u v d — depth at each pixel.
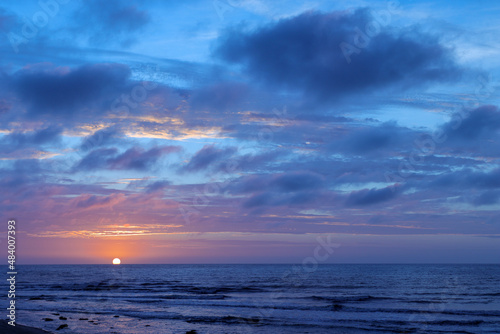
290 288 71.88
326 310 40.94
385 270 167.75
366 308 42.72
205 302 48.34
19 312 38.47
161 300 50.69
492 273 133.25
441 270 165.12
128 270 186.25
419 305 45.78
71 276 123.44
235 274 136.25
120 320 33.38
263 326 31.09
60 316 34.19
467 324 32.78
